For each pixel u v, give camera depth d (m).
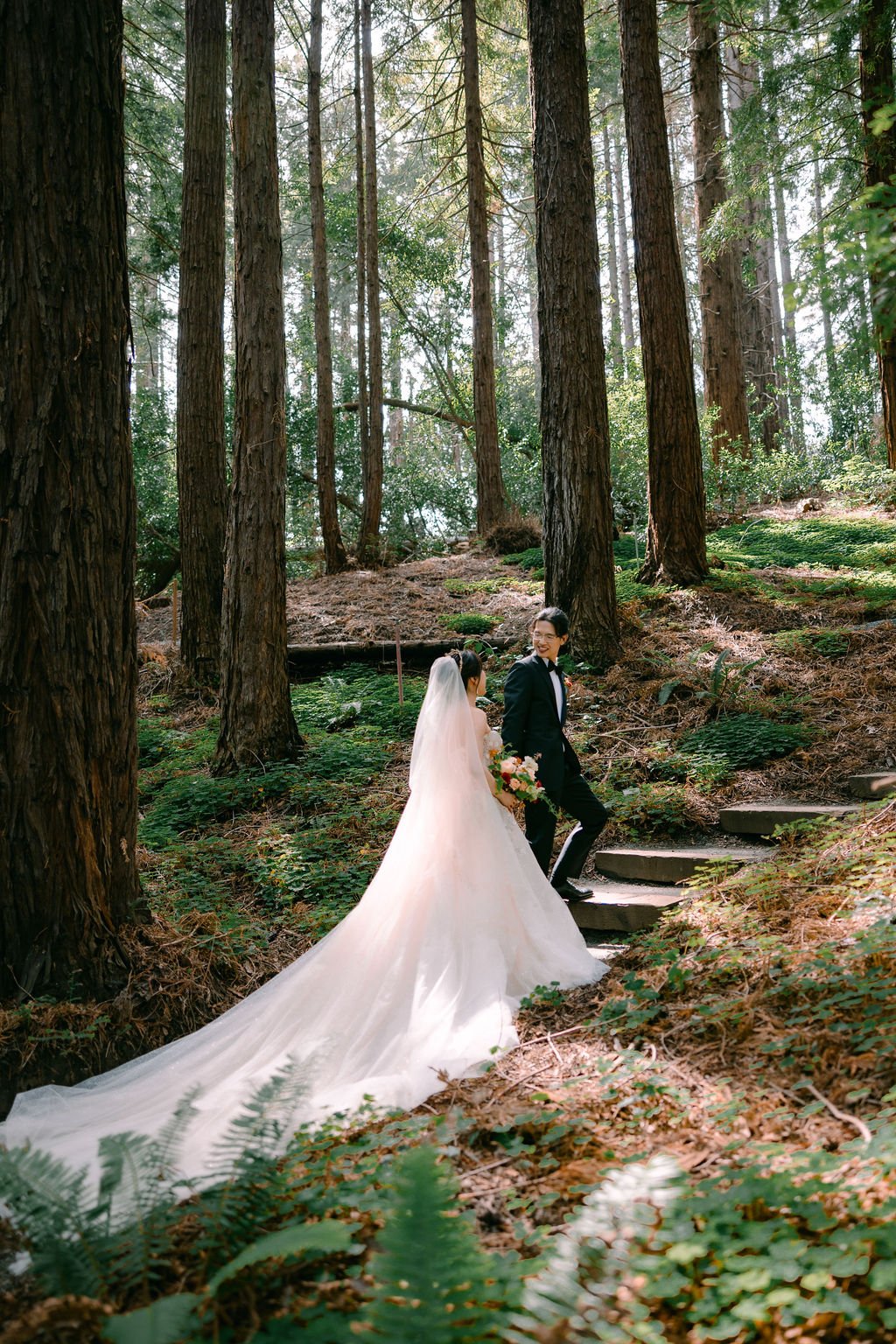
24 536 4.54
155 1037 4.71
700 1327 2.07
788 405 25.69
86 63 4.65
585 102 9.70
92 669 4.76
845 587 10.57
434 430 30.59
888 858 4.91
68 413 4.64
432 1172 2.14
